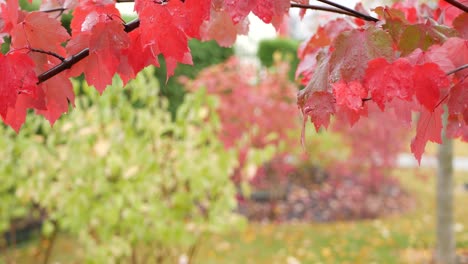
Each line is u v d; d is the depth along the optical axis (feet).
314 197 29.27
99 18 3.93
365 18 4.15
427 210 27.58
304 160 28.43
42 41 4.19
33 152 11.76
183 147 11.57
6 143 11.93
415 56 3.87
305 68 5.68
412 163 36.24
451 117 4.59
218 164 11.56
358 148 27.12
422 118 3.97
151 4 3.61
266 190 28.86
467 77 3.74
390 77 3.47
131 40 4.03
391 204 28.68
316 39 5.80
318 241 21.59
